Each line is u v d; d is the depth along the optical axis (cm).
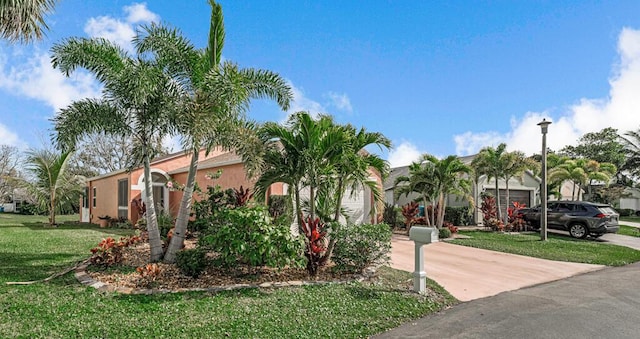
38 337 449
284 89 903
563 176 2330
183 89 866
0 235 1483
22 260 925
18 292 628
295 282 721
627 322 548
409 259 1063
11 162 3288
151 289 657
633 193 3953
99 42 811
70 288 655
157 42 830
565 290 742
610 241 1598
